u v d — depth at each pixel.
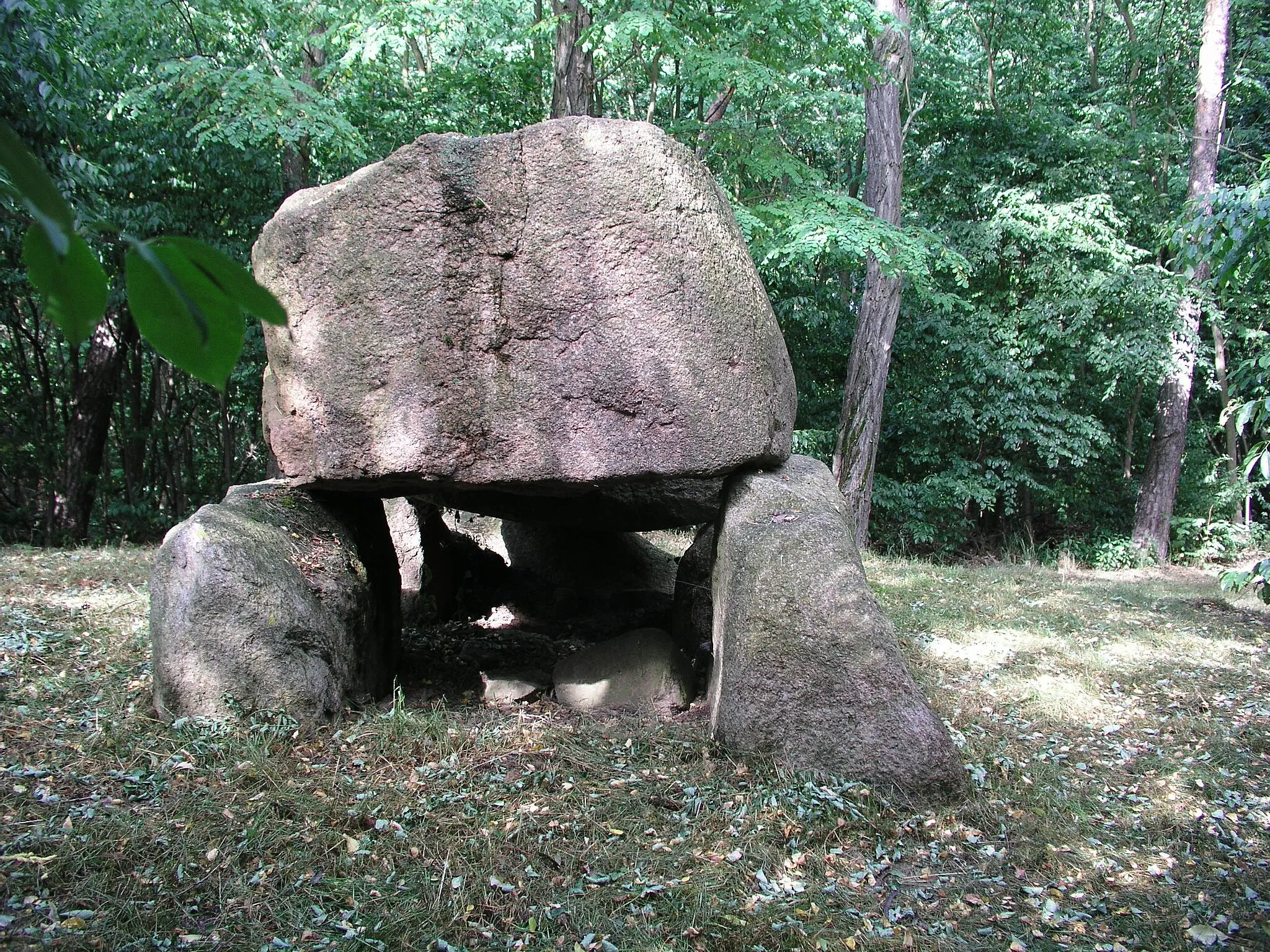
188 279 0.53
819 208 8.31
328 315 3.92
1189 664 5.54
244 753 3.34
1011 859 3.13
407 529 6.22
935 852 3.13
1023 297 13.00
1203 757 4.10
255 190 9.96
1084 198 11.80
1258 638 6.42
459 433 3.88
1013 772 3.76
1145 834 3.37
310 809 3.05
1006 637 5.98
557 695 4.43
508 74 10.14
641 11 7.14
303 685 3.66
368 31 7.77
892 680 3.50
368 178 3.87
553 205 3.78
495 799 3.23
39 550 7.64
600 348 3.79
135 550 7.69
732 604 3.75
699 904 2.72
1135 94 14.43
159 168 9.26
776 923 2.67
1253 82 13.21
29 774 3.11
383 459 3.90
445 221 3.83
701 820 3.19
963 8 13.66
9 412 11.60
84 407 10.64
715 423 3.83
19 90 6.54
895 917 2.77
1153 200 13.30
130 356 12.05
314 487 4.33
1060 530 14.41
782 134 9.97
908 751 3.43
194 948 2.40
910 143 13.43
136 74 8.73
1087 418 12.39
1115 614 7.04
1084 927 2.77
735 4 7.85
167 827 2.88
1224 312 12.19
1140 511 12.63
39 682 3.89
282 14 8.48
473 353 3.86
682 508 5.45
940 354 12.88
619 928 2.60
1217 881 3.06
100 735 3.40
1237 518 13.12
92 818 2.88
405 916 2.58
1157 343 11.78
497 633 5.79
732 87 8.12
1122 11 13.96
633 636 4.52
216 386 0.56
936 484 12.59
